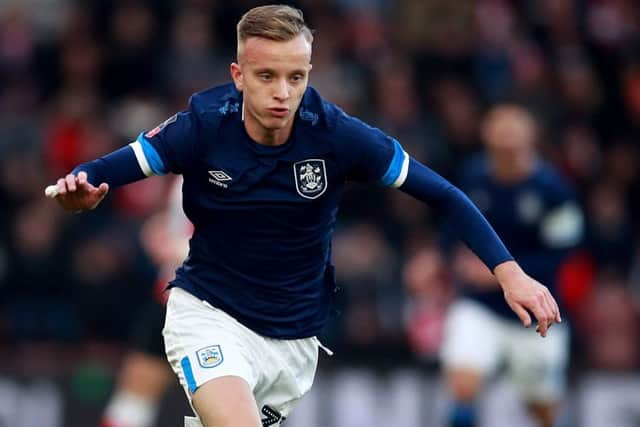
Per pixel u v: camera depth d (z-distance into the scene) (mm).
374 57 43031
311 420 32219
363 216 38000
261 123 15891
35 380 31609
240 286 16812
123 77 41469
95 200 15453
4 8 44062
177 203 27125
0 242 35875
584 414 32594
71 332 35062
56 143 39125
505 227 29266
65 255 35719
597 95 44375
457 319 29469
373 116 40250
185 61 41406
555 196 28938
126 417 27250
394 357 32719
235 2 42969
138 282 35188
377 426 32312
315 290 17250
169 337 17078
